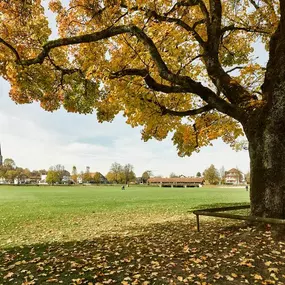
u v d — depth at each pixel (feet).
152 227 37.37
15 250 25.67
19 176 517.96
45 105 43.29
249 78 35.27
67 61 40.98
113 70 31.14
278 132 23.16
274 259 18.02
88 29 34.96
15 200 105.09
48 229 40.96
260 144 24.03
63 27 36.22
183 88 28.40
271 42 25.30
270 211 23.00
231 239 22.90
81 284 16.44
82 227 41.93
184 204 78.28
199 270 17.53
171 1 29.53
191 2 28.86
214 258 19.33
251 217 22.66
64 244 27.89
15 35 35.73
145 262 19.77
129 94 32.07
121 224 43.27
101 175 547.08
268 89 24.68
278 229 21.83
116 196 126.62
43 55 31.19
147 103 33.68
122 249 23.94
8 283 16.99
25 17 34.86
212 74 28.32
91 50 36.09
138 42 30.17
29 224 46.50
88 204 84.89
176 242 24.97
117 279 16.99
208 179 433.48
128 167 497.46
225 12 37.81
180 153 48.96
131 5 27.58
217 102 26.94
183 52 30.22
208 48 28.73
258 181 23.97
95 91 42.19
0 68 35.22
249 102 25.35
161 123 41.11
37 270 19.08
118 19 30.25
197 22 32.19
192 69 34.76
